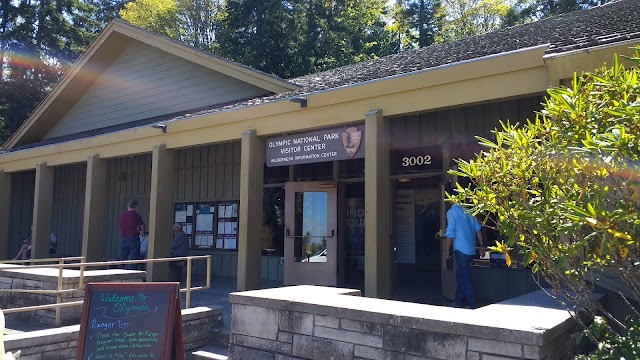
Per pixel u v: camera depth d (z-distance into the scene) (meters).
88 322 4.70
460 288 7.09
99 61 16.16
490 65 6.76
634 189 3.13
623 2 11.38
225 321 7.19
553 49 6.21
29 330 6.89
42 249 13.93
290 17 28.47
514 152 3.78
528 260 3.74
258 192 9.47
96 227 12.53
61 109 17.53
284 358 4.79
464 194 4.00
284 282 11.18
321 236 11.03
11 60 35.06
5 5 36.66
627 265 3.35
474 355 3.80
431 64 8.07
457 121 9.49
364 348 4.34
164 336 4.71
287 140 8.95
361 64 13.65
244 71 12.30
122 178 15.91
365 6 35.19
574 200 3.36
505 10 40.72
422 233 10.73
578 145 3.44
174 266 10.86
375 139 7.72
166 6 39.38
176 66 14.70
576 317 3.87
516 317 4.03
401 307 4.46
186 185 14.38
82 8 40.31
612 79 3.59
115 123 16.08
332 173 11.56
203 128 10.41
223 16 31.44
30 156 14.44
